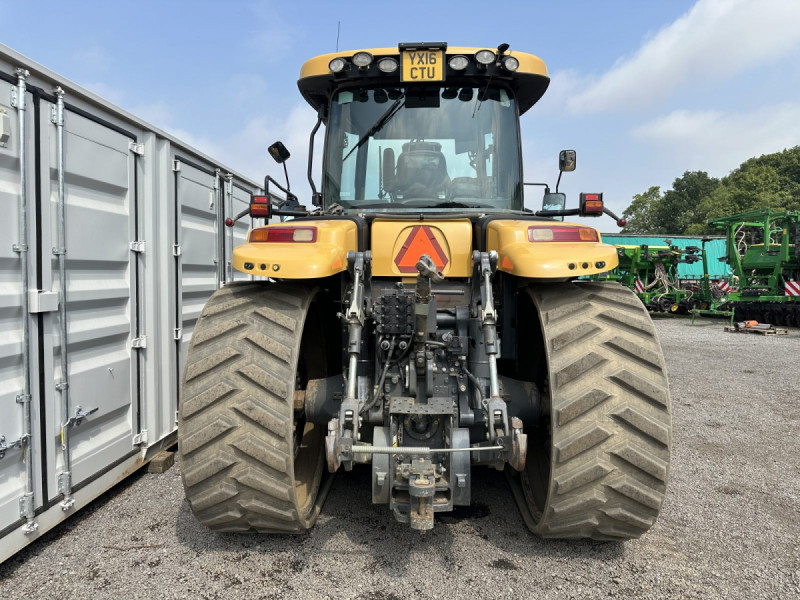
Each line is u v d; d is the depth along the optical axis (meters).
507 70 3.30
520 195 3.44
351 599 2.22
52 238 2.84
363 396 2.62
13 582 2.37
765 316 15.38
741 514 3.08
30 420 2.64
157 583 2.34
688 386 6.70
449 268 2.76
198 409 2.40
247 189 5.94
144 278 3.78
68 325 2.99
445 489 2.35
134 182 3.66
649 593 2.29
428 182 3.38
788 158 70.62
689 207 77.50
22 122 2.61
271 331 2.49
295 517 2.46
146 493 3.39
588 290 2.60
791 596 2.28
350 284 2.83
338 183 3.45
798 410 5.52
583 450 2.30
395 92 3.45
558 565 2.49
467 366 2.66
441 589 2.29
